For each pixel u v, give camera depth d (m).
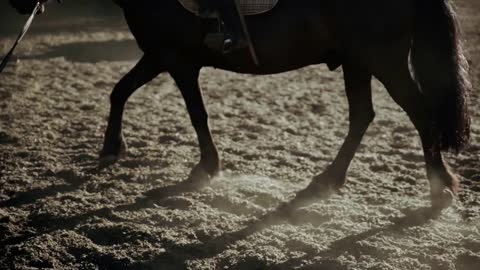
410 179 7.59
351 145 7.14
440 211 6.65
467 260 5.75
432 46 6.35
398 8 6.36
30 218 6.76
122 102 8.02
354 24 6.50
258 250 5.94
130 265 5.81
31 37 16.08
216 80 12.39
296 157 8.32
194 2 6.65
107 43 15.54
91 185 7.50
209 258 5.88
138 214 6.72
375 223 6.44
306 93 11.45
